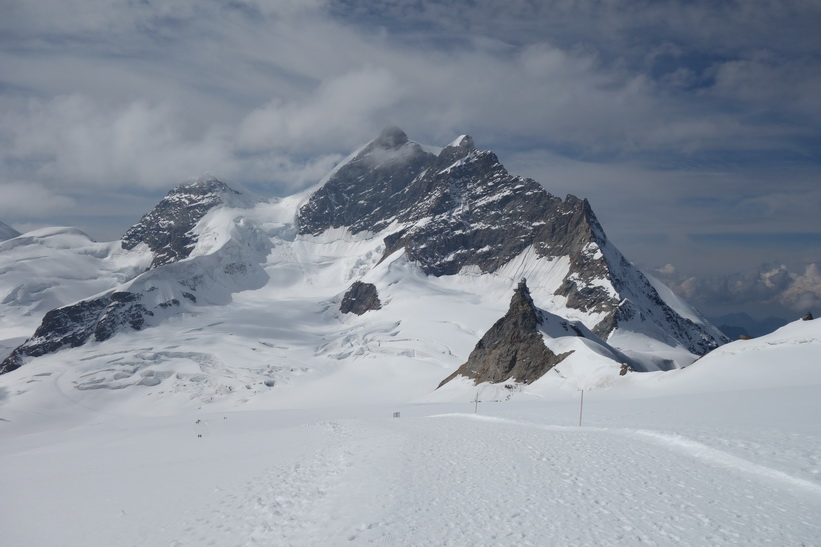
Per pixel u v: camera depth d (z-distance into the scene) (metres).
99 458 79.56
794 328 113.12
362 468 37.03
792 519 22.20
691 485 27.25
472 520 24.50
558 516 24.20
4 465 81.75
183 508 33.84
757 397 60.56
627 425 46.34
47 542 30.86
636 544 20.80
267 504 31.41
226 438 94.69
